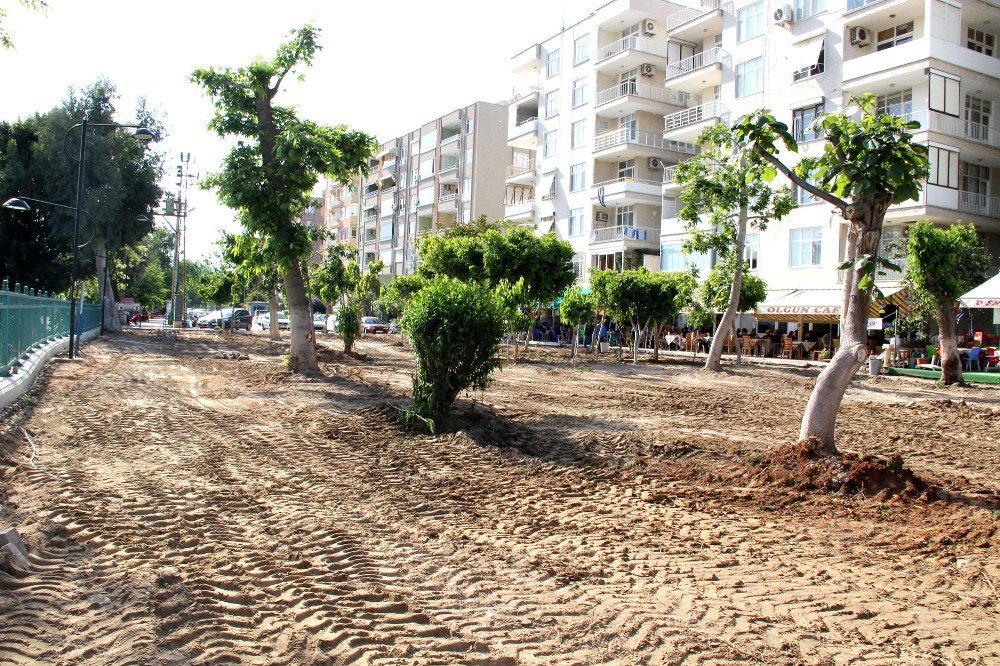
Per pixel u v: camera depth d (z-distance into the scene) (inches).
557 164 2057.1
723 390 730.8
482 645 157.3
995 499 297.4
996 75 1217.4
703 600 188.1
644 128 1822.1
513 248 1121.4
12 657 142.5
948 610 184.9
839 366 337.7
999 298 812.6
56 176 1501.0
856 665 154.0
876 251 331.6
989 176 1262.3
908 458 403.9
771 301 1331.2
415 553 219.1
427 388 430.6
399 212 3065.9
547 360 1124.5
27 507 245.0
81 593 175.5
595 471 340.8
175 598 174.2
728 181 933.2
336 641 156.2
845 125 332.8
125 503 254.7
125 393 560.7
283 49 722.8
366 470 327.0
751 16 1473.9
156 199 1657.2
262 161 734.5
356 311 1071.0
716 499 294.4
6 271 1581.0
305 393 576.1
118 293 2824.8
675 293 1117.1
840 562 220.4
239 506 261.1
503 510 272.4
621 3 1819.6
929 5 1151.0
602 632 166.1
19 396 494.0
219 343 1362.0
